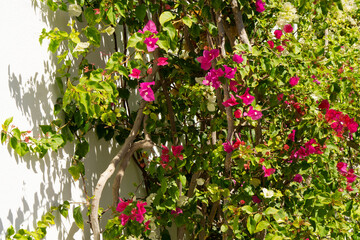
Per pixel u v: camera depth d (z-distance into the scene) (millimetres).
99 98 1905
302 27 2910
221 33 2010
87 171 2209
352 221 2529
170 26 1883
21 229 1724
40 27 1962
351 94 2637
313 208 1986
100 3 2006
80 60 2225
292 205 2193
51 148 1931
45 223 1856
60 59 1985
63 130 2035
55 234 1955
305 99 2168
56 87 2045
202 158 2311
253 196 2197
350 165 3043
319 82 2416
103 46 2404
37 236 1782
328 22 2959
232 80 1970
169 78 2494
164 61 2152
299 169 2203
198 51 2590
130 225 2113
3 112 1708
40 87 1934
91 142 2254
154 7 2236
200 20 2125
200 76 2514
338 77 2361
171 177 2258
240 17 1979
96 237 1935
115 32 2520
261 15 2482
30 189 1824
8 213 1694
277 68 1967
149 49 1868
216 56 2010
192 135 2441
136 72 2000
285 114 2240
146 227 2178
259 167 2219
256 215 1861
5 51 1742
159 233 2703
